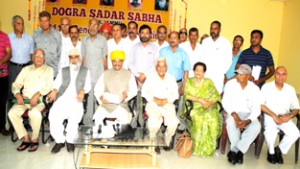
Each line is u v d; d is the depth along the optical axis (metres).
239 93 3.87
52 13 5.87
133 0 5.95
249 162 3.73
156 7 6.00
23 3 5.80
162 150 3.96
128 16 5.98
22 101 3.71
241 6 6.09
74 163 3.35
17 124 3.64
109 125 3.50
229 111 3.81
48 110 3.85
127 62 4.52
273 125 3.74
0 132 4.23
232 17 6.10
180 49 4.36
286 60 5.91
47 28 4.18
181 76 4.42
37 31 4.32
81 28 5.93
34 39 4.29
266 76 4.52
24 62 4.27
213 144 3.76
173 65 4.32
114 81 3.94
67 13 5.89
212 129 3.73
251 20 6.14
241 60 4.56
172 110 3.84
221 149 3.99
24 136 3.69
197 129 3.74
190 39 4.64
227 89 3.92
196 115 3.77
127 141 2.96
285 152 3.72
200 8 6.05
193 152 3.81
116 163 2.99
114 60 3.87
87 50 4.23
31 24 5.85
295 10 5.70
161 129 4.09
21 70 3.95
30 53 4.31
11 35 4.18
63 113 3.70
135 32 4.61
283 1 6.10
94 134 3.14
